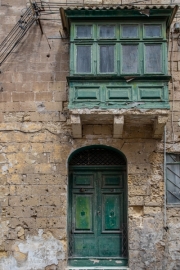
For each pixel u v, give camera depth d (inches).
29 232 414.6
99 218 434.3
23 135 433.7
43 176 424.8
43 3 460.1
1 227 416.2
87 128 433.4
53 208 418.3
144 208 416.8
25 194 421.7
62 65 447.2
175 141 430.0
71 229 431.8
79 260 421.7
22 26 452.8
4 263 409.1
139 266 405.1
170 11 411.2
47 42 452.8
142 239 410.6
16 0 463.2
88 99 401.7
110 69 409.7
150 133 431.2
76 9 410.3
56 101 439.5
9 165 427.8
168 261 406.0
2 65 448.1
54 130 433.7
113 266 418.0
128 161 426.0
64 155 428.8
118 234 430.6
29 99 440.8
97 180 442.6
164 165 425.1
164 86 401.4
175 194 427.5
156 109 395.9
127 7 407.2
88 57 413.1
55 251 410.3
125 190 438.0
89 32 419.8
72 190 440.1
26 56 450.0
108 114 399.9
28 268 407.2
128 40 415.8
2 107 439.8
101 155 447.5
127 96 400.5
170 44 448.8
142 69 406.6
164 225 412.2
